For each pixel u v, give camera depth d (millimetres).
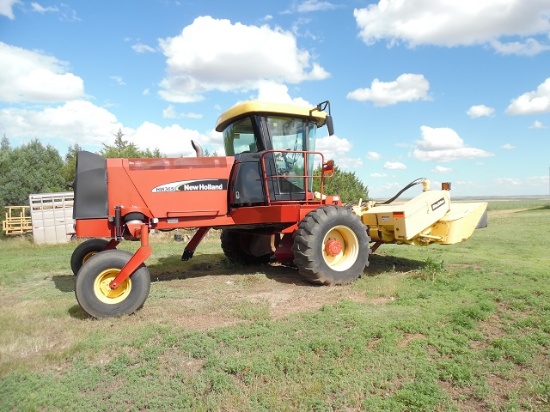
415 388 3139
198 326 4551
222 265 8484
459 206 7660
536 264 7223
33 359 3822
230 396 3102
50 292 6488
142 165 6043
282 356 3609
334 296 5605
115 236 5695
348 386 3174
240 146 7207
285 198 6855
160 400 3096
